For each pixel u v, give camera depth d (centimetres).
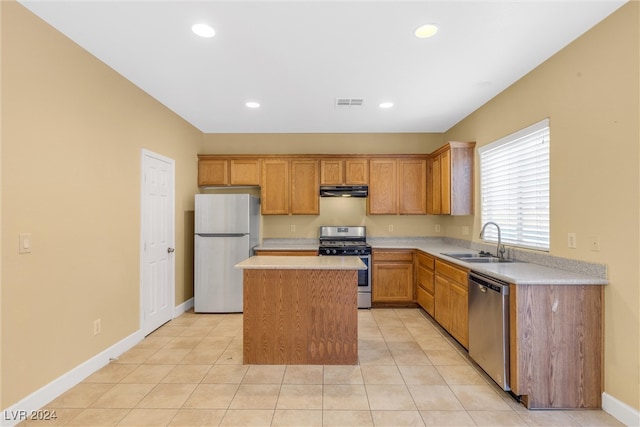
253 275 282
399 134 508
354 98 359
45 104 221
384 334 351
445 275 345
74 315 245
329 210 510
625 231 201
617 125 206
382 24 221
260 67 285
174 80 312
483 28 225
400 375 261
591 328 217
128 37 238
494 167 363
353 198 511
